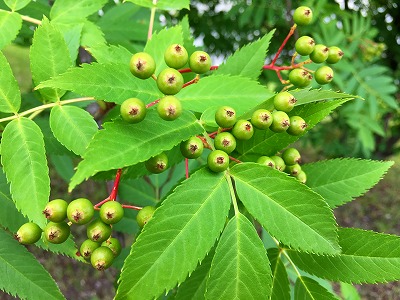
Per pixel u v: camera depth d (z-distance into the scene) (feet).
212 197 0.38
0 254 0.47
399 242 0.41
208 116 0.42
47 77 0.46
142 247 0.35
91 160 0.34
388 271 0.41
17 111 0.44
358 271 0.42
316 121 0.44
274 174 0.39
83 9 0.54
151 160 0.39
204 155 0.67
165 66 0.48
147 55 0.40
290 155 0.46
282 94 0.42
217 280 0.37
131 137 0.36
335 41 1.13
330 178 0.48
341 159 0.48
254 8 1.48
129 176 0.49
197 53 0.44
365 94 1.19
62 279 1.88
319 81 0.54
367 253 0.42
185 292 0.45
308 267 0.45
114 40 0.72
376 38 1.69
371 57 1.24
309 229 0.38
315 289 0.47
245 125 0.41
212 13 1.77
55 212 0.40
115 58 0.48
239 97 0.45
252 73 0.56
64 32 0.52
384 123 1.88
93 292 1.86
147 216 0.41
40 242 0.46
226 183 0.39
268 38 0.56
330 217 0.37
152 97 0.41
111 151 0.35
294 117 0.43
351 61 1.24
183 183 0.37
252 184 0.39
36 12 0.62
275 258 0.46
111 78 0.40
